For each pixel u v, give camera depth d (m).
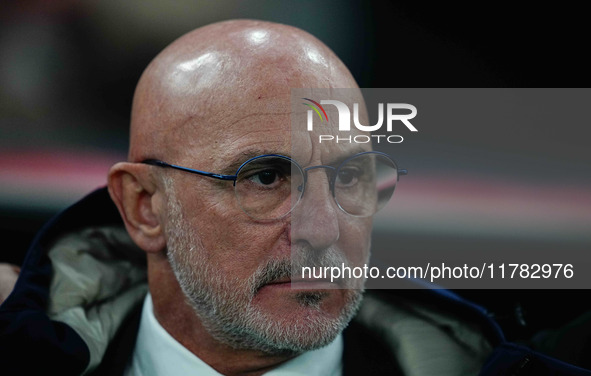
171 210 3.46
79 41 9.38
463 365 3.90
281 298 3.25
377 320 4.19
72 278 4.17
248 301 3.27
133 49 9.52
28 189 8.38
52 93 9.31
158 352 3.81
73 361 3.73
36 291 3.99
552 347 4.53
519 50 9.56
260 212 3.24
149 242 3.68
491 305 7.16
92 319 4.11
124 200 3.70
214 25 3.69
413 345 4.00
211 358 3.66
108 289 4.28
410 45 9.71
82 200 4.31
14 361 3.63
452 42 9.64
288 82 3.27
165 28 9.55
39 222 7.95
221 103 3.26
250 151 3.20
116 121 9.47
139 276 4.44
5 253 7.63
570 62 9.56
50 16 9.29
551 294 7.05
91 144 9.33
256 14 9.62
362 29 9.65
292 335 3.22
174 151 3.41
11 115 9.16
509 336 4.55
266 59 3.31
